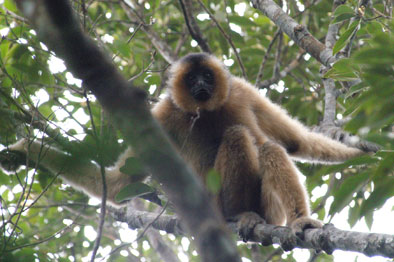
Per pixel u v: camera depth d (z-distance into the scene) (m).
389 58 6.17
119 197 8.89
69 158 6.20
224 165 11.64
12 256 7.79
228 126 12.88
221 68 13.34
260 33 18.27
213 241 4.53
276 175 10.84
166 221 11.84
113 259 13.52
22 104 9.99
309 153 13.08
